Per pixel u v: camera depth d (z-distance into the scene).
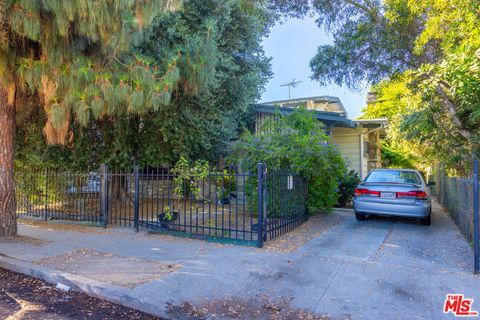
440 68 6.37
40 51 6.21
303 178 8.50
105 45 5.86
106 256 5.57
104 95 5.57
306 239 6.61
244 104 11.87
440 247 5.96
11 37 5.66
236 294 3.97
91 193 8.97
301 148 8.46
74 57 5.79
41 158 10.45
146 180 10.60
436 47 9.83
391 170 9.07
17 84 6.58
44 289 4.47
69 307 3.89
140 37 6.33
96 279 4.45
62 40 5.54
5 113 6.95
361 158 13.92
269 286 4.20
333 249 5.85
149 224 7.59
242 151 9.36
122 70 6.26
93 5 4.82
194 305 3.69
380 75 11.84
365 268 4.83
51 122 5.80
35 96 8.26
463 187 6.61
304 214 8.52
